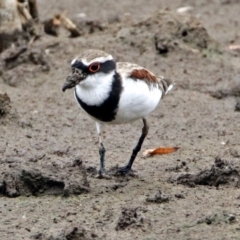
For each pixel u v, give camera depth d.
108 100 10.92
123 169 12.11
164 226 10.05
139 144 12.11
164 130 14.61
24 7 19.02
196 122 15.04
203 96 16.53
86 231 9.77
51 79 17.22
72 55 18.23
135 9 24.36
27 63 17.67
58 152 13.24
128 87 10.94
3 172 11.75
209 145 13.70
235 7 24.50
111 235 9.82
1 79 17.30
